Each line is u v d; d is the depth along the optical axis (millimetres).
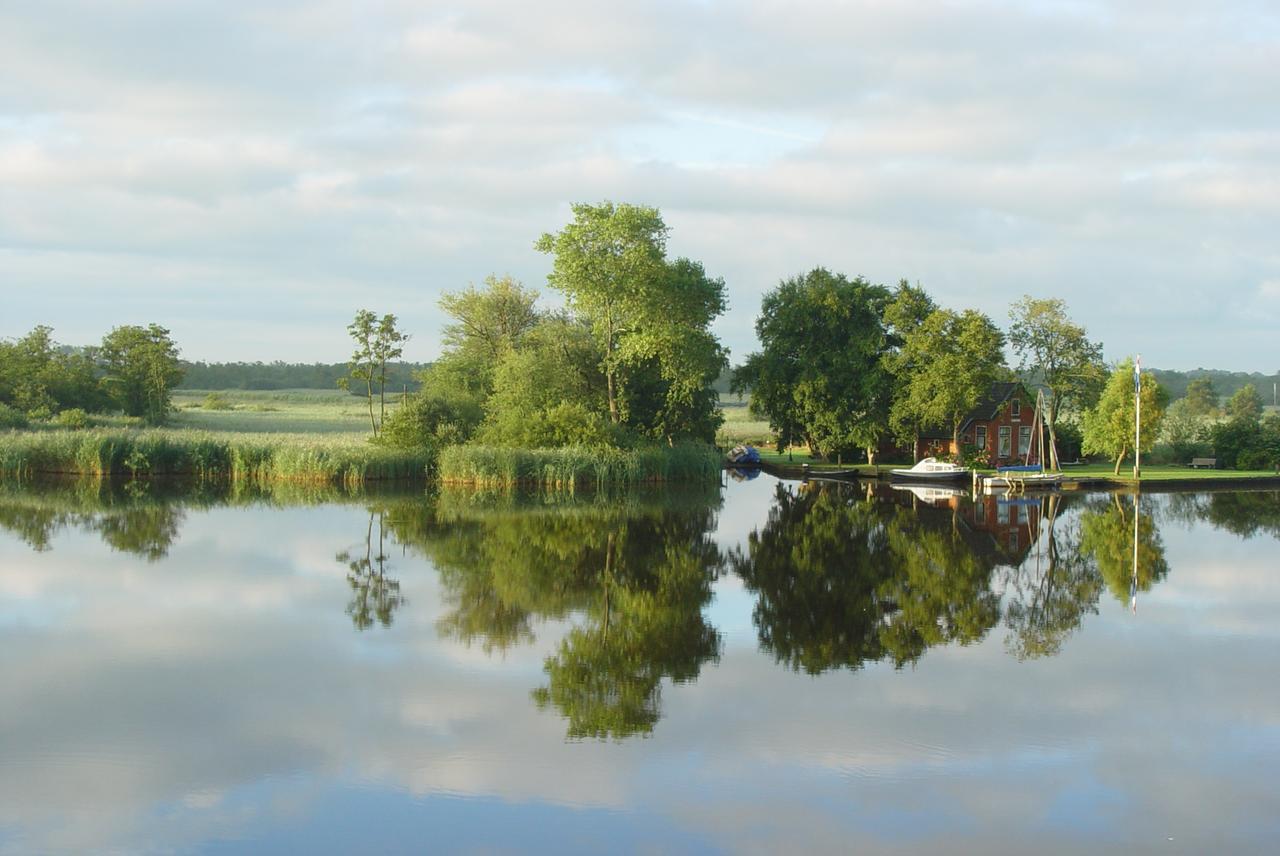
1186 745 13906
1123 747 13805
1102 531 36375
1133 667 17750
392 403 125688
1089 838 11117
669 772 12852
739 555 29672
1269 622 21375
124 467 54031
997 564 28672
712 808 11805
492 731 14281
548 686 16406
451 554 28922
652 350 57719
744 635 19953
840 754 13492
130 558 27453
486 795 12141
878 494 51375
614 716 14945
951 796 12188
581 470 52406
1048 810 11820
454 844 10906
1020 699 15891
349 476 52156
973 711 15281
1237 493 53375
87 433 55281
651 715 14984
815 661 18062
